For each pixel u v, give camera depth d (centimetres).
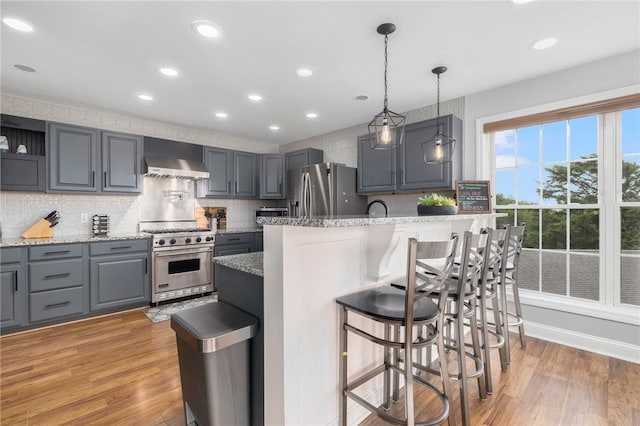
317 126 446
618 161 246
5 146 305
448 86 300
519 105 289
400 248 214
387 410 179
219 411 142
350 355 170
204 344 133
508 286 299
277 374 139
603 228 253
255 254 207
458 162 321
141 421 167
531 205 290
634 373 216
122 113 382
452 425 148
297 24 200
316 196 425
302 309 144
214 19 194
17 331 284
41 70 262
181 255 388
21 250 285
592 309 250
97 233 363
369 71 267
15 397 187
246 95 322
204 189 454
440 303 146
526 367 226
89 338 273
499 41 221
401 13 189
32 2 176
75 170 339
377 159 375
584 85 254
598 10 187
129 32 207
